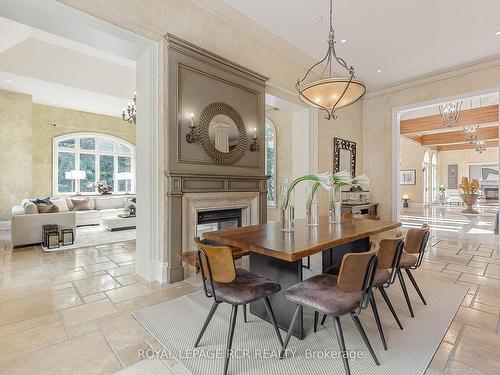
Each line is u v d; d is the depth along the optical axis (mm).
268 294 1801
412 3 3525
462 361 1715
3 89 6562
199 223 3471
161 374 1608
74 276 3271
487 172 15195
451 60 5125
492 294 2742
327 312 1561
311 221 2725
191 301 2590
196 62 3357
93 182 9086
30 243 4719
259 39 4246
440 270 3508
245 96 3951
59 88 6441
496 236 5566
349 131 6508
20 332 2053
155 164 3068
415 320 2232
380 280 1944
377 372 1619
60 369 1646
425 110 8812
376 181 6766
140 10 2945
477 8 3611
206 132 3467
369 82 6219
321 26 4051
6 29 4633
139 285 2990
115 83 6957
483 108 8289
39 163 7938
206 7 3523
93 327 2125
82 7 2564
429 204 14469
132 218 6480
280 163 7387
